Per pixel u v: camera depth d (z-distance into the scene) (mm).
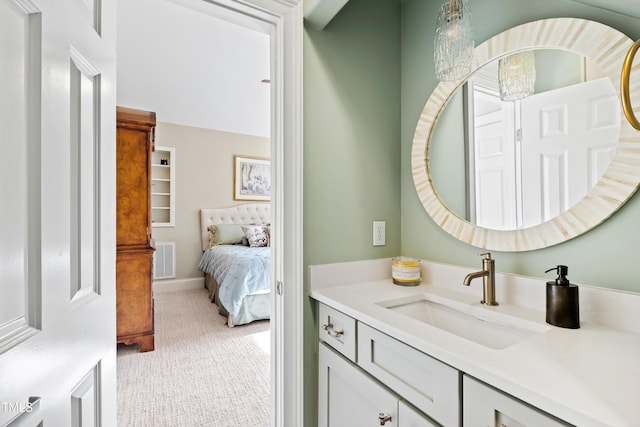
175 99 3664
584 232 948
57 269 594
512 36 1136
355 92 1477
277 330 1289
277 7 1226
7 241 479
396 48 1617
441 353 749
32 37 533
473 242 1250
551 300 903
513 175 1126
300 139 1285
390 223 1578
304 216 1330
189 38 2363
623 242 884
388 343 931
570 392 561
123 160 2576
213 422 1768
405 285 1387
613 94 896
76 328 661
